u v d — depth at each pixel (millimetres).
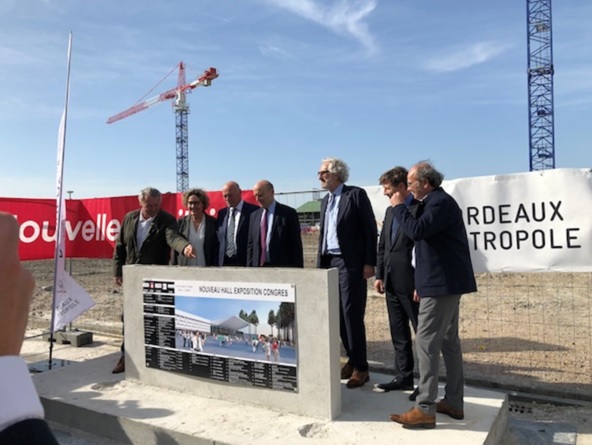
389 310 4492
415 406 3652
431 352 3520
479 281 12727
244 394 4090
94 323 8211
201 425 3701
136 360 4707
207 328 4238
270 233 4949
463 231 3592
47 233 6996
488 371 5430
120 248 5508
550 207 4746
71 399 4320
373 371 5414
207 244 5363
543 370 5410
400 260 4273
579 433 3941
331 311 3713
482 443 3299
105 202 7234
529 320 8086
